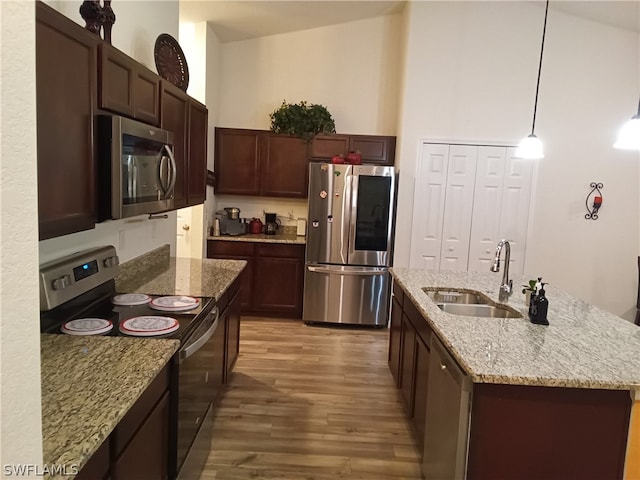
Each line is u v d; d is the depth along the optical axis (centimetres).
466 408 167
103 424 110
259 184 508
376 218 464
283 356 390
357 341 437
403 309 316
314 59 519
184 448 191
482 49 460
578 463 166
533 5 453
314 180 460
